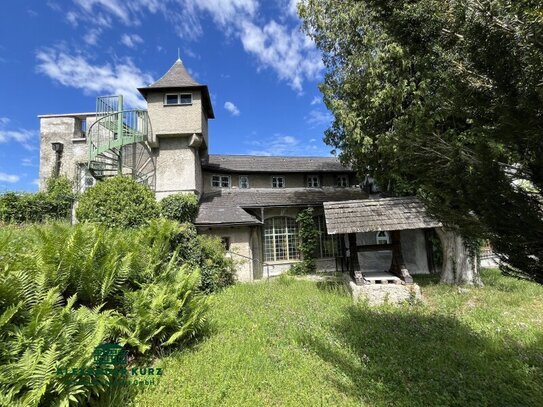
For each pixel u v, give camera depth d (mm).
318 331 5922
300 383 4043
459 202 2820
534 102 2025
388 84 9531
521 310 7238
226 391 3801
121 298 5125
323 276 13977
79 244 4848
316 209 16812
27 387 2879
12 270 3859
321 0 11547
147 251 6445
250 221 13812
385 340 5441
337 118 11258
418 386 3928
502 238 2586
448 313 7184
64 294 4676
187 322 5164
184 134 14867
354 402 3621
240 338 5547
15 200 14320
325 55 12242
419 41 3146
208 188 17234
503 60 2180
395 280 9133
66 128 18578
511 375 4121
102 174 14227
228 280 11516
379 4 3314
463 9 2398
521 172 2426
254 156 20266
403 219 8992
